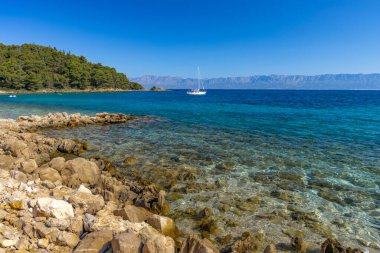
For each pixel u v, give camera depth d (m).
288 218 11.27
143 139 26.75
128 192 12.52
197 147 23.34
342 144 25.02
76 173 13.80
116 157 20.03
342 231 10.45
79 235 8.59
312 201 12.92
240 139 27.02
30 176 13.24
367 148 23.44
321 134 30.12
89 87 190.75
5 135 23.89
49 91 157.88
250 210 11.88
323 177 16.12
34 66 158.12
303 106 72.88
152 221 9.57
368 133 30.81
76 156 20.30
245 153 21.42
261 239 9.72
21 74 144.12
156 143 24.88
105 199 11.85
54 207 9.02
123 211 9.84
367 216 11.62
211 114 51.28
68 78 174.75
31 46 195.50
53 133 30.12
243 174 16.50
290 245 9.39
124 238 7.39
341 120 42.53
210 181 15.27
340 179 15.85
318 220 11.19
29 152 18.80
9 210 9.35
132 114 50.84
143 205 11.54
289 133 30.67
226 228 10.38
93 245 7.59
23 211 9.29
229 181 15.29
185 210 11.74
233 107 68.50
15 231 8.32
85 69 189.25
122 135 29.00
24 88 148.50
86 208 10.16
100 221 9.15
